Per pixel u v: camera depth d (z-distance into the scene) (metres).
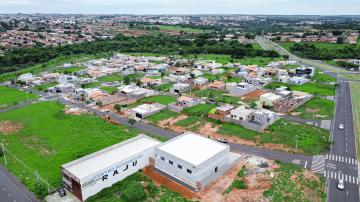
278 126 115.38
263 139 103.81
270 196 72.00
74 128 115.56
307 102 146.50
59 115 129.62
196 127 115.88
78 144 101.38
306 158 90.81
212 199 71.44
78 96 155.38
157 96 159.62
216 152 82.12
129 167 82.38
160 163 83.88
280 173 82.19
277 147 98.06
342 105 143.38
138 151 87.12
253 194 73.06
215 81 182.62
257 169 84.44
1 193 75.00
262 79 184.62
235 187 76.06
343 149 97.06
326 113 131.00
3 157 93.69
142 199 71.69
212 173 79.81
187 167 76.56
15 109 140.50
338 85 178.00
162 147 85.06
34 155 94.56
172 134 109.94
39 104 146.62
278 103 137.75
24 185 78.50
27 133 112.12
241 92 160.25
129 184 76.31
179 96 159.12
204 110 133.75
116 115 130.88
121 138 105.75
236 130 112.06
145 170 85.31
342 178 80.25
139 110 130.38
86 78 194.88
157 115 129.00
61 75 196.25
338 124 118.94
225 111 123.88
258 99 152.12
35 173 83.81
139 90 161.38
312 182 77.88
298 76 196.75
